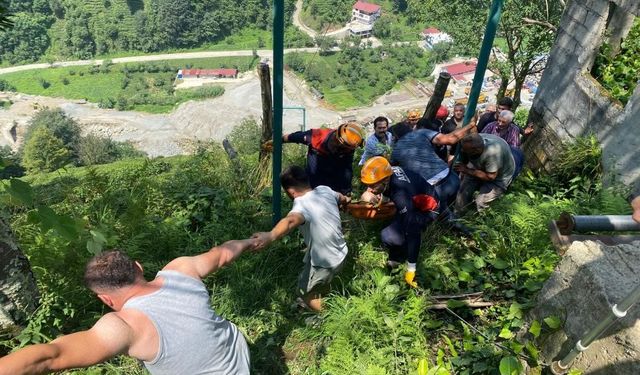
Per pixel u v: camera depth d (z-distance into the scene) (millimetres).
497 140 4867
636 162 5098
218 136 64625
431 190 3887
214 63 96188
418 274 4023
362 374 3027
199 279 2262
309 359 3406
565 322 2732
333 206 3361
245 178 5582
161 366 2023
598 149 5594
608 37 6004
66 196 5285
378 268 3990
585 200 5152
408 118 6848
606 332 2412
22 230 4074
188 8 101250
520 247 4113
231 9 105000
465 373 3039
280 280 4059
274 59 3539
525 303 3393
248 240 2688
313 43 97000
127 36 100375
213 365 2148
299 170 3340
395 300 3602
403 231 3857
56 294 3354
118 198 5141
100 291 2010
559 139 6508
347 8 101125
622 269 2537
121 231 4297
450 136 4410
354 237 4504
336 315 3428
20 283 3150
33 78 90438
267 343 3477
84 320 3486
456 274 4086
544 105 6898
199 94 81750
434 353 3346
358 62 88000
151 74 93375
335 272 3453
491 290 3832
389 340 3293
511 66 15891
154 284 2115
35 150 47750
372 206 3814
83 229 3658
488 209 4938
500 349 3182
